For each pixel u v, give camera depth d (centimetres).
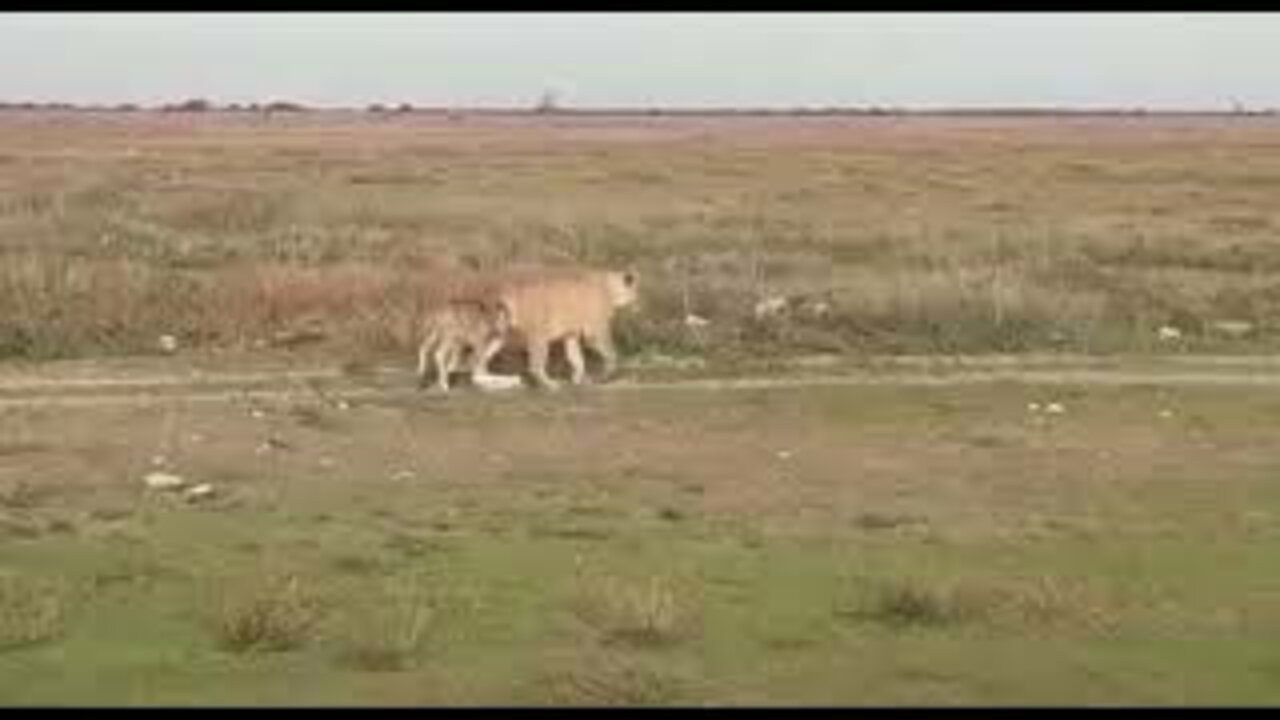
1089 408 2008
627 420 1923
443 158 7419
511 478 1623
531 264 2927
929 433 1859
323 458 1700
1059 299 2523
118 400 1980
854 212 4400
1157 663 1041
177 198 4419
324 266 2745
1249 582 1248
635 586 1191
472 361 2175
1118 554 1334
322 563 1280
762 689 989
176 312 2358
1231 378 2216
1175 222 4228
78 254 2950
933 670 1028
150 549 1318
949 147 9531
